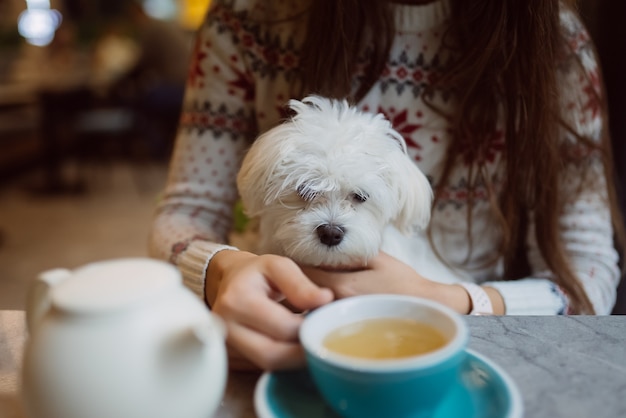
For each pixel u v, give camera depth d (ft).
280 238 2.76
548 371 1.77
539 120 3.03
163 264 1.51
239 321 1.75
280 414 1.53
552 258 3.09
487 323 2.11
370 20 3.15
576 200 3.31
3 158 14.80
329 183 2.67
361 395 1.37
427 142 3.30
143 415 1.32
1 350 2.01
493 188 3.30
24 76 14.62
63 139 15.24
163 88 15.07
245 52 3.44
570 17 3.32
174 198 3.49
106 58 18.89
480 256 3.44
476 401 1.58
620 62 5.59
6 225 11.37
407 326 1.61
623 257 3.61
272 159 2.73
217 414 1.66
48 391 1.31
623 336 1.99
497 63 3.03
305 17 3.31
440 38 3.23
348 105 3.00
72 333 1.31
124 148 16.99
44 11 20.20
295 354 1.66
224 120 3.52
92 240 10.53
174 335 1.34
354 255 2.62
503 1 2.97
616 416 1.54
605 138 3.37
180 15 21.89
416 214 2.96
